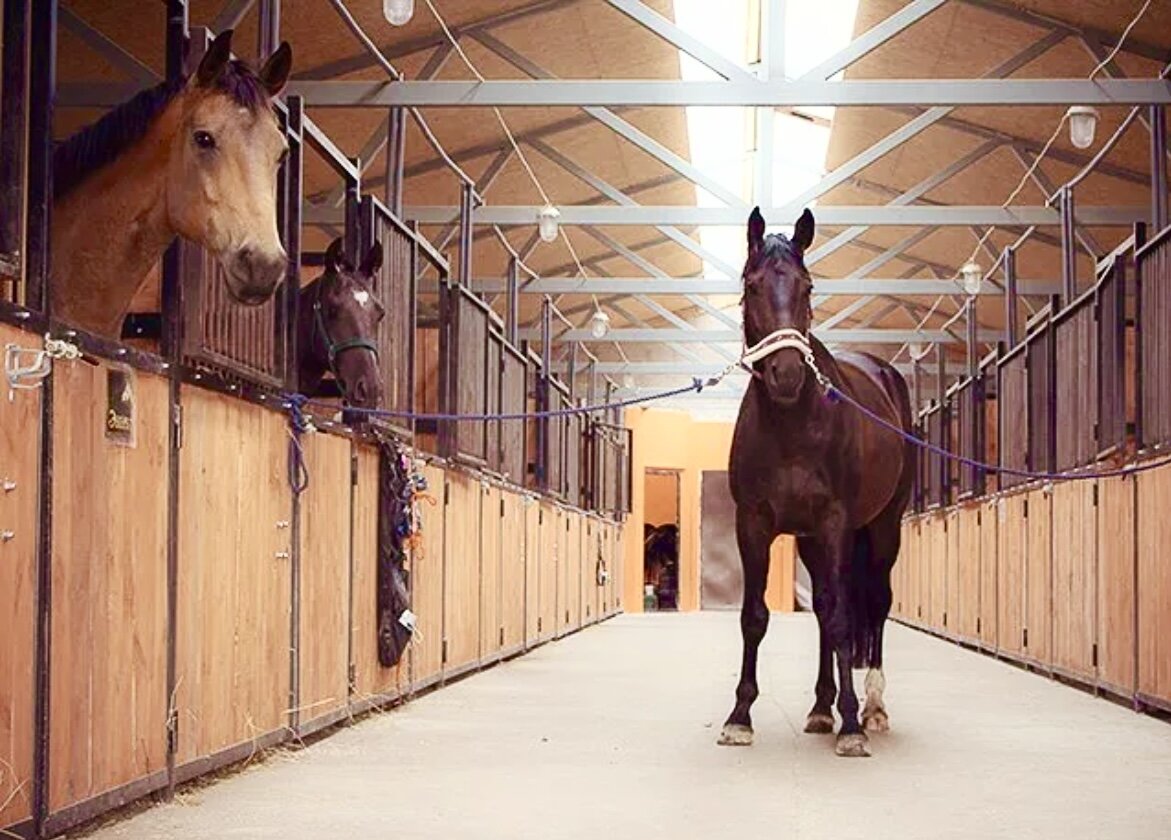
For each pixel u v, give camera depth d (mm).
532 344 20500
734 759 4922
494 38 10477
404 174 13125
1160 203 9078
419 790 4223
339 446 5812
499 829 3609
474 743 5344
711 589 25094
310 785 4309
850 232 14727
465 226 11367
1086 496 8234
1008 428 11406
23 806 3070
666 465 24578
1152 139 9062
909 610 17797
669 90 9133
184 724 4086
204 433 4266
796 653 11180
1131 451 7461
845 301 21781
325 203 12375
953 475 14680
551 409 13758
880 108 13609
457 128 12562
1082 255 16125
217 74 3812
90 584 3430
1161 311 6684
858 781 4457
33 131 3227
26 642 3082
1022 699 7531
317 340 6305
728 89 9102
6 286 3172
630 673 8945
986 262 17750
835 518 5117
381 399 6508
